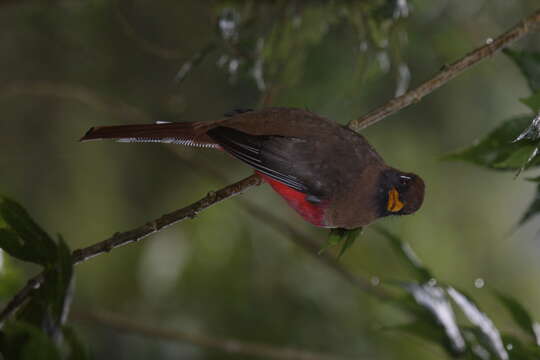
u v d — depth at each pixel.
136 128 7.82
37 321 5.80
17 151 13.10
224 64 10.52
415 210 7.79
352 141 7.94
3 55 12.57
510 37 7.91
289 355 10.70
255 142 7.86
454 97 13.02
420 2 11.52
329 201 7.80
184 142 7.91
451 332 7.82
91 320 10.78
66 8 12.05
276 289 12.37
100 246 6.87
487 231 14.34
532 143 6.94
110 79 12.79
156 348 11.85
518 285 14.44
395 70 10.98
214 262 12.34
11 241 6.20
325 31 10.34
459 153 7.93
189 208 7.28
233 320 12.09
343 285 12.55
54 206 13.20
